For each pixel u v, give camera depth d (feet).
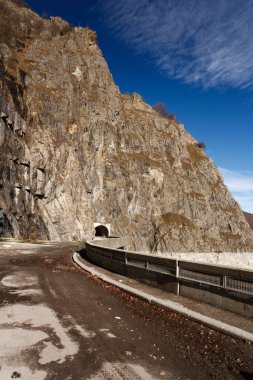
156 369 16.71
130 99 450.30
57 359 17.28
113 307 29.12
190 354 18.90
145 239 307.99
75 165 224.94
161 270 36.40
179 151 422.82
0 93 158.92
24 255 72.79
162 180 353.72
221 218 403.13
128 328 23.21
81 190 226.58
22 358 17.24
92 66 323.16
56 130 219.00
